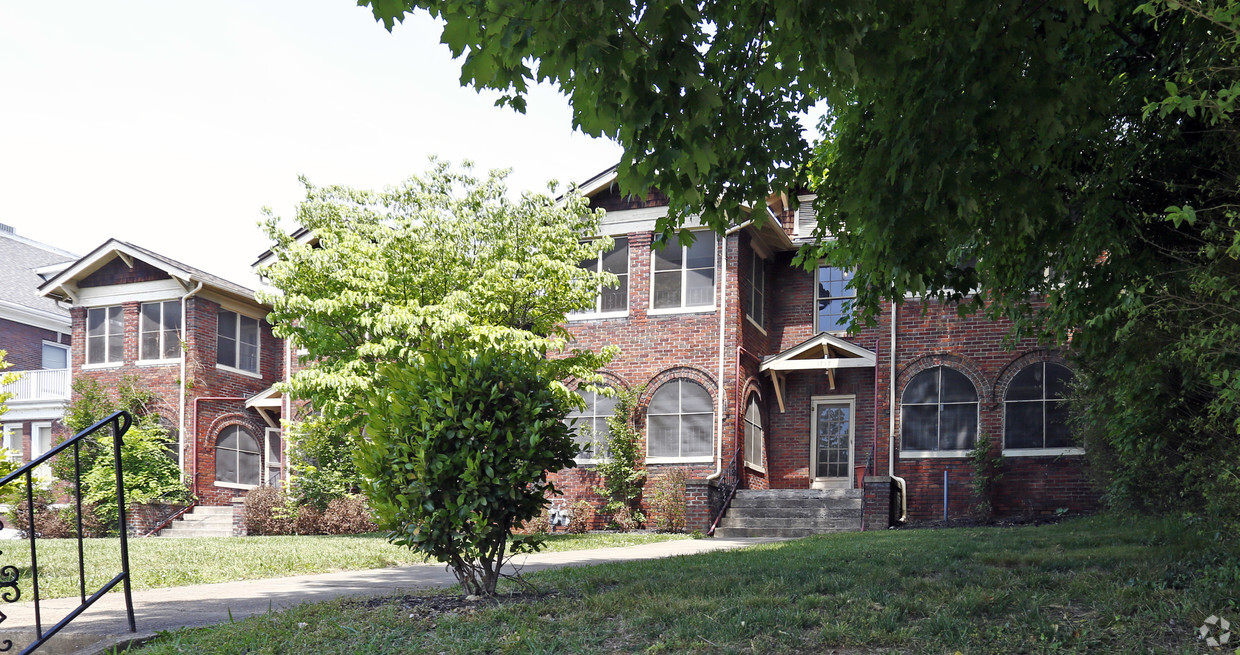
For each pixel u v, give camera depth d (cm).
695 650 514
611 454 2069
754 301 2203
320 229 1747
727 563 895
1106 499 1420
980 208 621
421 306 1702
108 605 776
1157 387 762
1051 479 1897
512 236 1797
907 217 586
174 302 2591
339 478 2130
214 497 2512
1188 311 598
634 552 1323
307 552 1369
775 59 555
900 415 2027
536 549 697
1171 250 688
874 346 2134
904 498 1978
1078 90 553
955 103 539
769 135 618
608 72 470
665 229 656
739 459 2048
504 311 1744
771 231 2152
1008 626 536
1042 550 902
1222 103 460
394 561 1220
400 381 684
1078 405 1433
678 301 2119
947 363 2008
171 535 2295
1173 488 1102
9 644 548
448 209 1802
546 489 688
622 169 530
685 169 545
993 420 1955
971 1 535
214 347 2611
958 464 1970
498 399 675
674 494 1988
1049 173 632
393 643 555
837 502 1941
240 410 2631
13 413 2764
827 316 2272
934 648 500
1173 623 527
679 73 469
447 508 660
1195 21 568
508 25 460
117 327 2645
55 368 3200
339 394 1667
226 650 556
